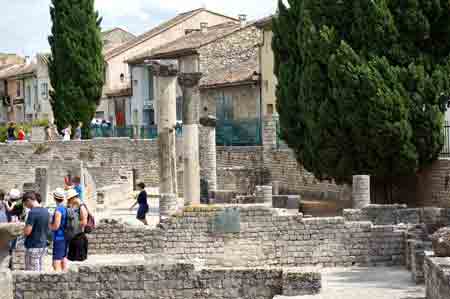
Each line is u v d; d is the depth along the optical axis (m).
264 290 22.84
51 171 47.88
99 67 72.06
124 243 30.80
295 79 42.22
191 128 36.94
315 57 39.41
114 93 86.88
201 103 70.38
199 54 70.06
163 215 36.75
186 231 30.58
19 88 107.94
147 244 30.75
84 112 71.44
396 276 26.80
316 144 39.44
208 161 49.81
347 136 38.44
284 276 22.39
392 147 37.44
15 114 108.50
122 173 59.03
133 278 23.14
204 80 69.12
